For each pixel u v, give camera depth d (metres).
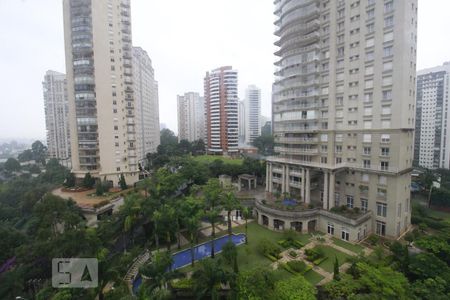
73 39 67.00
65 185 67.19
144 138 105.94
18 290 27.06
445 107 88.75
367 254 35.78
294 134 56.28
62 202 39.44
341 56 46.84
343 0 45.75
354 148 45.66
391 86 39.78
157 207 38.28
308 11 50.59
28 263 29.66
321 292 26.39
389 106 40.25
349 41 45.19
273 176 62.53
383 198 41.78
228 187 64.12
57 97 118.44
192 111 169.88
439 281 24.66
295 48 54.81
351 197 46.59
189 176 68.19
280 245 39.12
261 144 144.88
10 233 32.31
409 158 42.66
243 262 33.97
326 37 48.78
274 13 60.25
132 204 38.53
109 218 40.59
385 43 40.06
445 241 32.72
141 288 23.31
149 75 113.94
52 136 120.25
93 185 65.62
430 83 92.62
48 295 23.94
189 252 37.44
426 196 63.91
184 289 28.00
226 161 100.12
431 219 48.91
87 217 48.97
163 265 24.34
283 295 21.31
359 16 43.34
